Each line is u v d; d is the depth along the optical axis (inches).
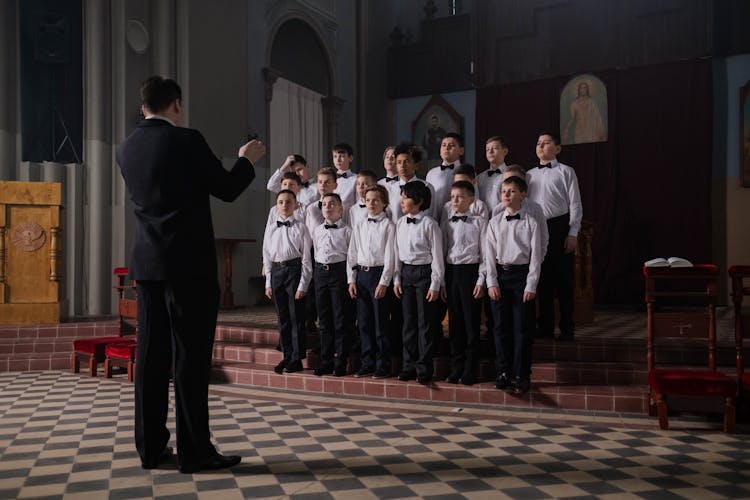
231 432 150.9
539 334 206.7
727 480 116.0
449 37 501.7
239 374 213.5
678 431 151.4
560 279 203.0
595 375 183.9
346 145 222.7
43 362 247.8
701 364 185.6
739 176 410.6
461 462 126.8
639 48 426.3
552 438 144.8
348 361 206.8
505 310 175.9
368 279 190.1
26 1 319.0
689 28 413.4
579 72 442.3
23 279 268.1
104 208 323.0
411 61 514.6
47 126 324.2
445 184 201.0
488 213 191.9
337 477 117.5
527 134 457.4
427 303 181.8
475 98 493.4
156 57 338.6
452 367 186.2
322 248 197.8
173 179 118.0
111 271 323.9
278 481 115.1
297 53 467.8
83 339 245.6
